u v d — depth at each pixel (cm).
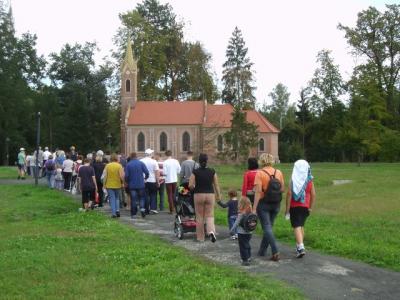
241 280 945
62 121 8581
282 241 1426
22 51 7731
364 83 6850
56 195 2712
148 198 2045
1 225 1734
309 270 1078
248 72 8950
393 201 2422
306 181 1199
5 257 1134
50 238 1388
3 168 5491
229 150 5494
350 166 6328
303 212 1205
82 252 1189
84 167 2120
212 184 1425
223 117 8494
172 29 8512
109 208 2261
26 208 2212
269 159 1212
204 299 823
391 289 938
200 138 8506
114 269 1016
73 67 8781
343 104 7788
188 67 8450
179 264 1062
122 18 8231
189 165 1689
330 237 1385
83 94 8600
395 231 1514
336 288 941
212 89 8681
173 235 1538
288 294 870
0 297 831
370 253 1195
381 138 6606
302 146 8862
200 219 1430
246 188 1251
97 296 833
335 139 6788
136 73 8512
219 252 1277
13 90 7150
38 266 1042
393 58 7212
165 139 8631
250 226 1106
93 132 8869
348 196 2678
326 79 7862
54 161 3219
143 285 903
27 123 7788
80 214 1941
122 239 1377
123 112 8681
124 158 2475
